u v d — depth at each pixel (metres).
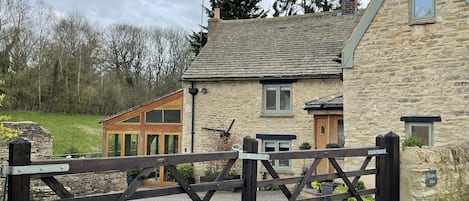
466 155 8.67
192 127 19.95
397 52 12.16
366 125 12.57
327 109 15.66
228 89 19.48
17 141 3.72
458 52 11.27
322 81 17.88
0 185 13.16
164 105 20.70
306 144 17.41
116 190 17.48
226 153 5.19
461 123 11.16
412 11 11.95
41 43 39.59
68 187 15.75
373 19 12.58
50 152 18.44
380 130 12.34
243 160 5.46
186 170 19.58
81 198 4.10
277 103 18.72
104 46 44.00
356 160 12.45
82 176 16.27
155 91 44.31
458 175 8.32
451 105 11.33
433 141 11.55
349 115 12.87
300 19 21.95
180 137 20.33
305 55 19.11
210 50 21.53
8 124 17.41
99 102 41.09
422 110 11.74
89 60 42.22
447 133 11.34
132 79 44.44
